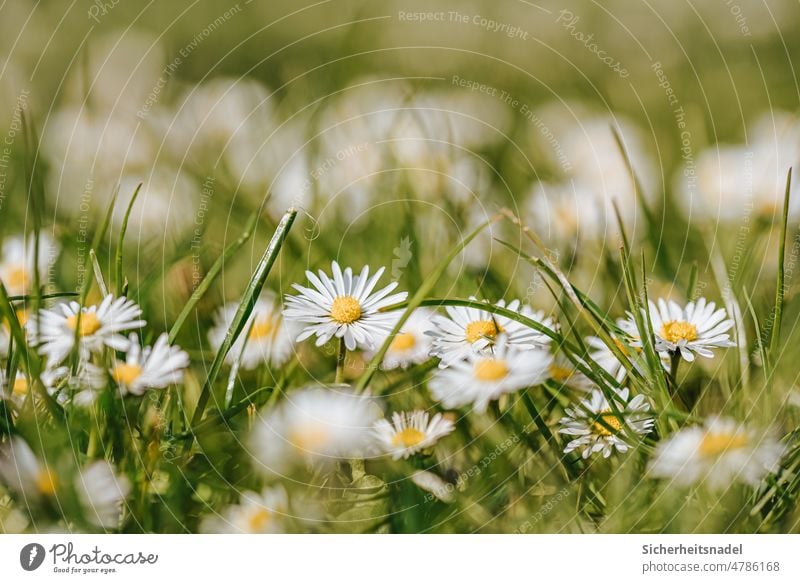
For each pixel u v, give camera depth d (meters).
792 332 0.52
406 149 0.62
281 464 0.50
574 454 0.51
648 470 0.50
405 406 0.51
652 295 0.56
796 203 0.58
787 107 0.68
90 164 0.61
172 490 0.50
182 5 0.75
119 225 0.58
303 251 0.57
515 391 0.51
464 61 0.74
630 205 0.60
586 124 0.65
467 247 0.58
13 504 0.50
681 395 0.51
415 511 0.50
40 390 0.50
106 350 0.50
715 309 0.55
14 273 0.55
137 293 0.53
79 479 0.50
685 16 0.78
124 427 0.50
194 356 0.52
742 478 0.50
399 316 0.52
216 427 0.50
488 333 0.51
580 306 0.51
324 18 0.77
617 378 0.52
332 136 0.63
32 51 0.70
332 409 0.50
